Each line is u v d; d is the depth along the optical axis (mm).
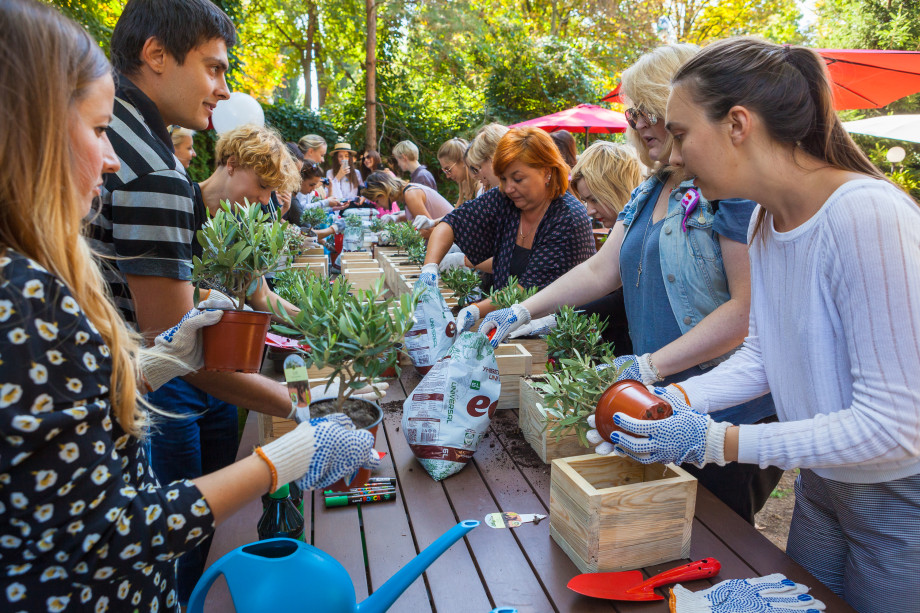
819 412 1238
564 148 3729
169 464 2117
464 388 1757
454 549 1394
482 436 1830
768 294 1350
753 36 1208
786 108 1119
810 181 1164
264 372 2342
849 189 1095
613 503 1276
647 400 1273
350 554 1369
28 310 687
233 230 1414
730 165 1190
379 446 1921
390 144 15633
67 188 767
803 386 1271
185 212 1578
